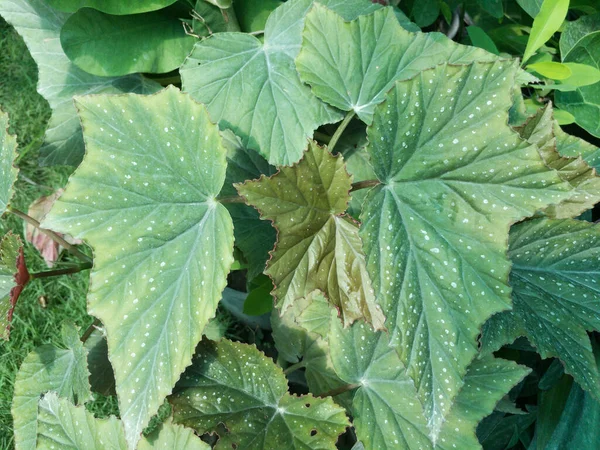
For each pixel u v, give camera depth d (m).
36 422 0.39
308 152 0.30
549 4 0.37
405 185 0.31
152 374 0.31
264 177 0.30
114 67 0.44
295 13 0.40
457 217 0.30
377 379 0.36
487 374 0.35
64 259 0.61
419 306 0.30
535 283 0.36
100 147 0.32
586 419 0.40
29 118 0.69
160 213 0.32
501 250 0.29
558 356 0.35
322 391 0.42
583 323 0.35
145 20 0.46
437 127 0.30
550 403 0.42
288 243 0.31
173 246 0.32
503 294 0.29
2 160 0.38
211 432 0.35
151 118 0.32
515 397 0.44
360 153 0.44
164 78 0.49
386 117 0.30
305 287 0.32
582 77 0.40
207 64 0.39
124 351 0.31
